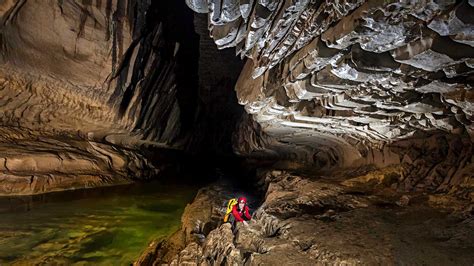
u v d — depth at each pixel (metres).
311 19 3.12
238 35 4.11
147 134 14.55
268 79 5.41
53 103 9.51
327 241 4.00
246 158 19.80
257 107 6.95
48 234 6.14
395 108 4.93
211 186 12.23
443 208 5.27
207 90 22.75
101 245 5.87
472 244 3.66
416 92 4.26
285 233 4.48
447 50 2.63
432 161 7.00
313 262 3.57
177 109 16.06
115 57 9.53
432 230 4.24
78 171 9.55
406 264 3.28
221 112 23.62
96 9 8.47
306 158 14.20
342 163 11.41
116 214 7.97
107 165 10.91
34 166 8.36
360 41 2.91
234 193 11.02
